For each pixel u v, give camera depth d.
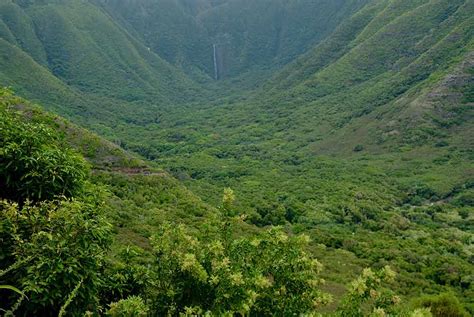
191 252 9.01
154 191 47.19
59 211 9.05
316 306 8.95
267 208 72.31
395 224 72.69
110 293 10.42
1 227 8.74
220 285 8.30
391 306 8.23
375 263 48.53
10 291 8.59
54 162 10.61
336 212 76.81
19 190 10.22
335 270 41.91
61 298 8.41
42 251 8.53
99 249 9.50
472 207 86.44
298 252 8.95
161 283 8.94
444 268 47.97
